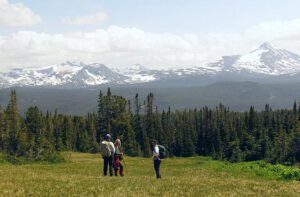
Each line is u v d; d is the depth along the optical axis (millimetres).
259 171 44250
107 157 34719
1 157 64000
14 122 138000
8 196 21141
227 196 24594
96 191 24062
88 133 173750
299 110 188625
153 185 28078
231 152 161500
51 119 174125
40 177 30422
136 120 184875
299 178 39781
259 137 164750
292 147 138500
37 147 77625
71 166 56281
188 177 36250
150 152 168500
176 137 189750
